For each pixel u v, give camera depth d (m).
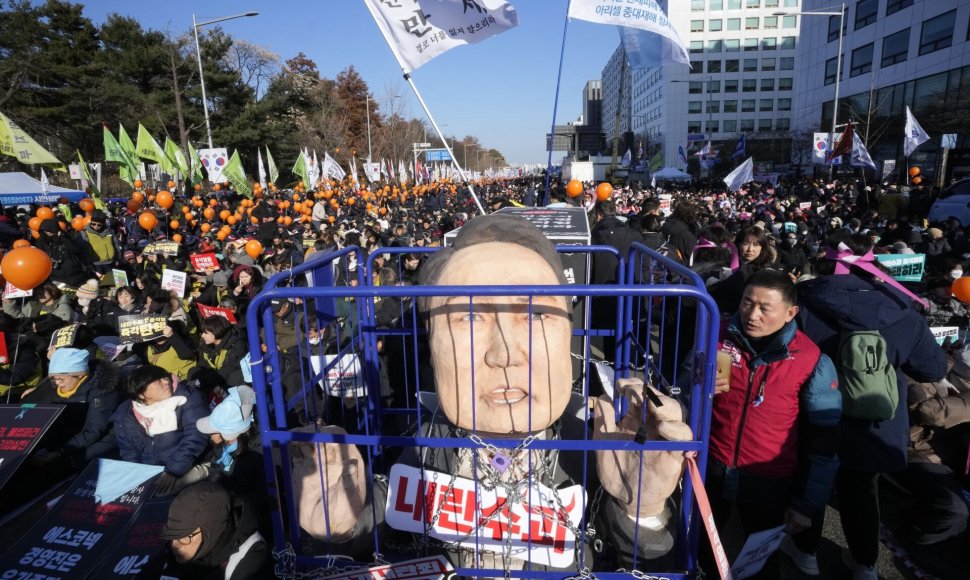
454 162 3.37
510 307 1.65
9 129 14.10
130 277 8.73
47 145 32.56
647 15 4.42
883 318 2.56
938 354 2.69
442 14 3.30
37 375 5.46
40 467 4.00
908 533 3.11
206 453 4.01
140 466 3.32
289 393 3.18
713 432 2.54
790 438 2.38
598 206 6.77
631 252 2.56
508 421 1.62
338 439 1.67
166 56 32.84
